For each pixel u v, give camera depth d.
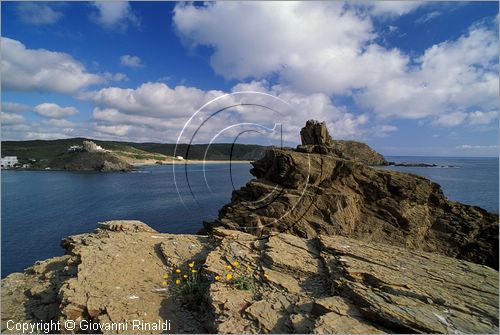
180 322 5.29
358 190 26.16
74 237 9.43
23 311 6.03
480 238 25.61
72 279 6.41
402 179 27.38
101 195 60.03
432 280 5.86
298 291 5.74
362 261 6.59
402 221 25.00
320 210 23.19
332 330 4.30
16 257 26.33
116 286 6.14
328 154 28.03
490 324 4.50
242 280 6.04
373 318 4.68
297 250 7.45
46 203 52.66
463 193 57.12
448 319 4.61
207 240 8.84
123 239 8.74
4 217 41.62
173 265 7.24
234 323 4.75
